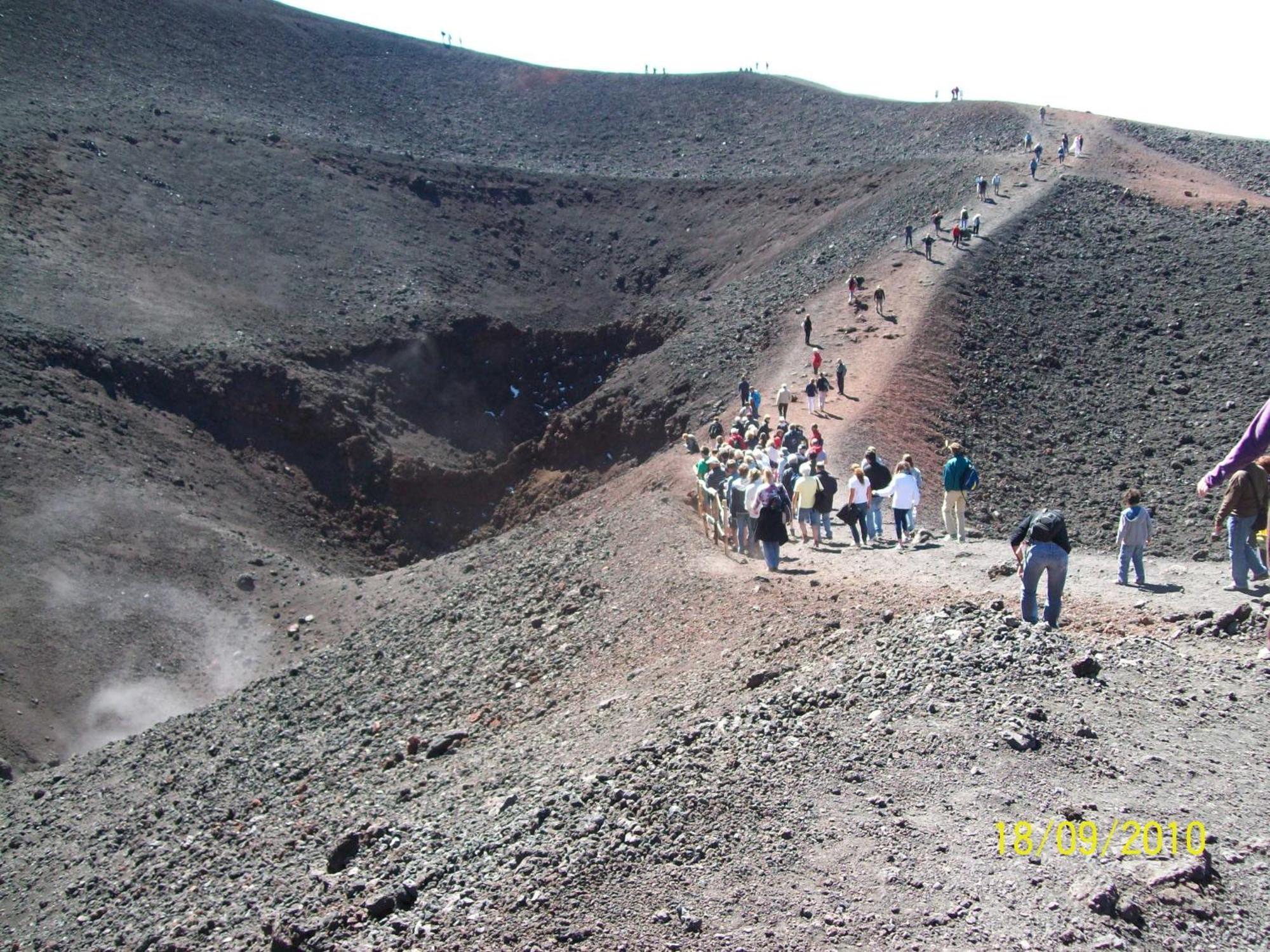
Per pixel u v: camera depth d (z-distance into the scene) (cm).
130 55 6838
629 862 709
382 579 3186
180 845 1419
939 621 1086
